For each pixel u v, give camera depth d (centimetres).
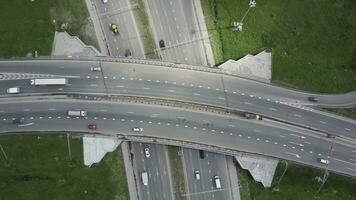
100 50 19625
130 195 18875
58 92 18988
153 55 19975
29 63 19000
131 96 19312
